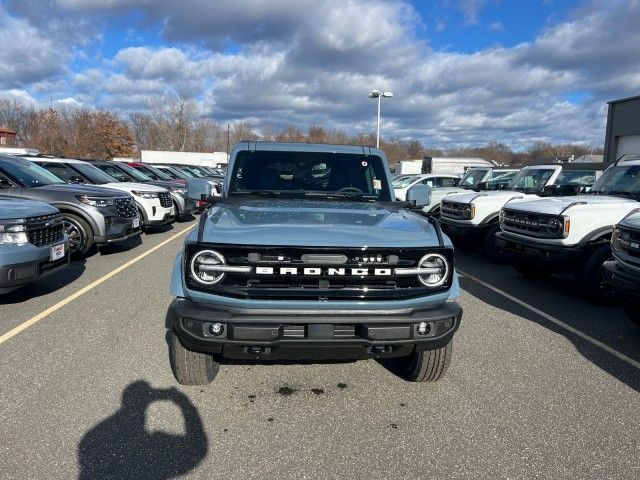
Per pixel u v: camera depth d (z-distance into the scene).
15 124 76.00
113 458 2.96
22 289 6.92
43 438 3.15
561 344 5.00
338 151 4.92
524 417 3.51
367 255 3.17
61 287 7.03
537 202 7.45
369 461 2.97
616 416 3.54
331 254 3.14
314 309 3.14
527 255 7.20
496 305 6.50
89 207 8.53
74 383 3.91
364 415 3.52
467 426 3.38
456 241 11.86
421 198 4.58
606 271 5.16
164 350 4.61
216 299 3.13
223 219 3.54
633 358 4.64
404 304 3.21
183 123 74.81
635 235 4.75
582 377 4.20
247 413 3.52
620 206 6.75
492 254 9.70
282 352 3.24
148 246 10.86
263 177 4.78
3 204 5.80
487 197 10.05
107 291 6.80
